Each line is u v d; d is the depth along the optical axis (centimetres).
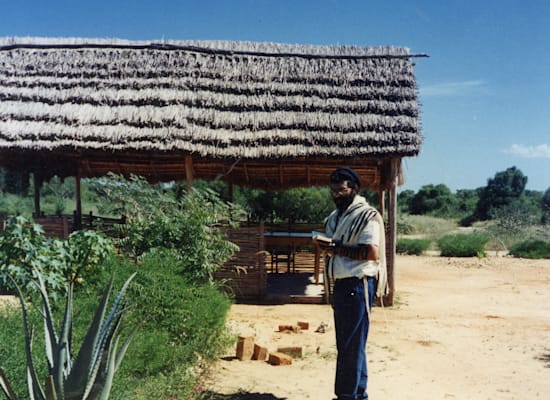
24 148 995
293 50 1194
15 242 646
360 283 489
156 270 645
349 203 504
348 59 1170
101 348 354
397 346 773
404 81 1122
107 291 337
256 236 1057
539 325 926
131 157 1234
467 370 669
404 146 1000
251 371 627
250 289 1062
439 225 3488
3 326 495
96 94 1077
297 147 1011
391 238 1062
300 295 1078
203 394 523
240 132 1036
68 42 1175
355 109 1072
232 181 1472
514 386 614
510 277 1510
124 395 420
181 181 1426
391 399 562
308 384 591
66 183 2138
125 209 895
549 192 4397
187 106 1069
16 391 384
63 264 653
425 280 1439
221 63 1157
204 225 830
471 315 999
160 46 1168
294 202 1725
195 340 595
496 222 2989
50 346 357
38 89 1083
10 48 1155
